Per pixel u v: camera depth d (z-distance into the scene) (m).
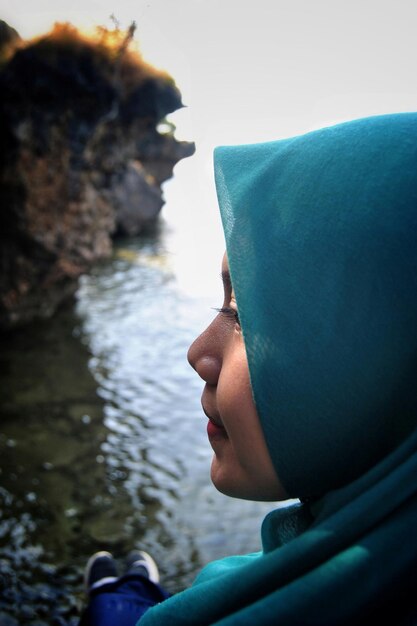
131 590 2.15
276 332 0.39
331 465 0.40
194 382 5.85
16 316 7.00
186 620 0.42
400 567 0.35
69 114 6.48
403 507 0.36
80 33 5.65
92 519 3.65
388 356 0.37
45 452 4.38
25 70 5.86
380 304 0.37
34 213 6.70
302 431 0.39
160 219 16.25
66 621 2.84
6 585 3.06
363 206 0.38
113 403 5.30
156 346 6.85
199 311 8.26
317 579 0.36
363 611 0.36
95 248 10.25
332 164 0.40
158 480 4.10
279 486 0.43
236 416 0.43
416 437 0.36
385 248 0.37
